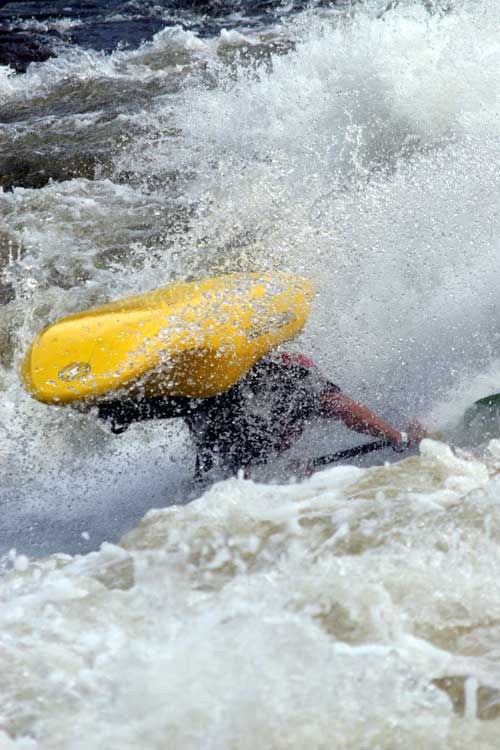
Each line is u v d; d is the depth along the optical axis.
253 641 9.88
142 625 10.45
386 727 8.72
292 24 50.72
